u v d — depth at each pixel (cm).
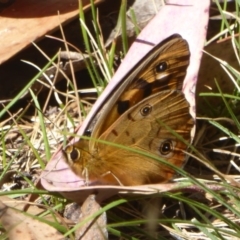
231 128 67
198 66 65
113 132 64
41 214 65
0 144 68
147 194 64
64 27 69
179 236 65
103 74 68
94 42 68
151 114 64
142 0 69
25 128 68
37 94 68
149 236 65
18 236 64
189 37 65
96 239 63
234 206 65
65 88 69
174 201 66
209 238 65
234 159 67
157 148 64
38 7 68
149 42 66
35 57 68
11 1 68
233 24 69
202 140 67
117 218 65
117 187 64
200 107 67
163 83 65
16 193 64
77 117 68
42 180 64
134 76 64
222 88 67
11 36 67
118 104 64
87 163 64
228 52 67
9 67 68
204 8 66
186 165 67
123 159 64
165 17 66
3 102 68
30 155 67
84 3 68
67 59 68
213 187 65
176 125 64
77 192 64
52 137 68
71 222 65
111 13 69
